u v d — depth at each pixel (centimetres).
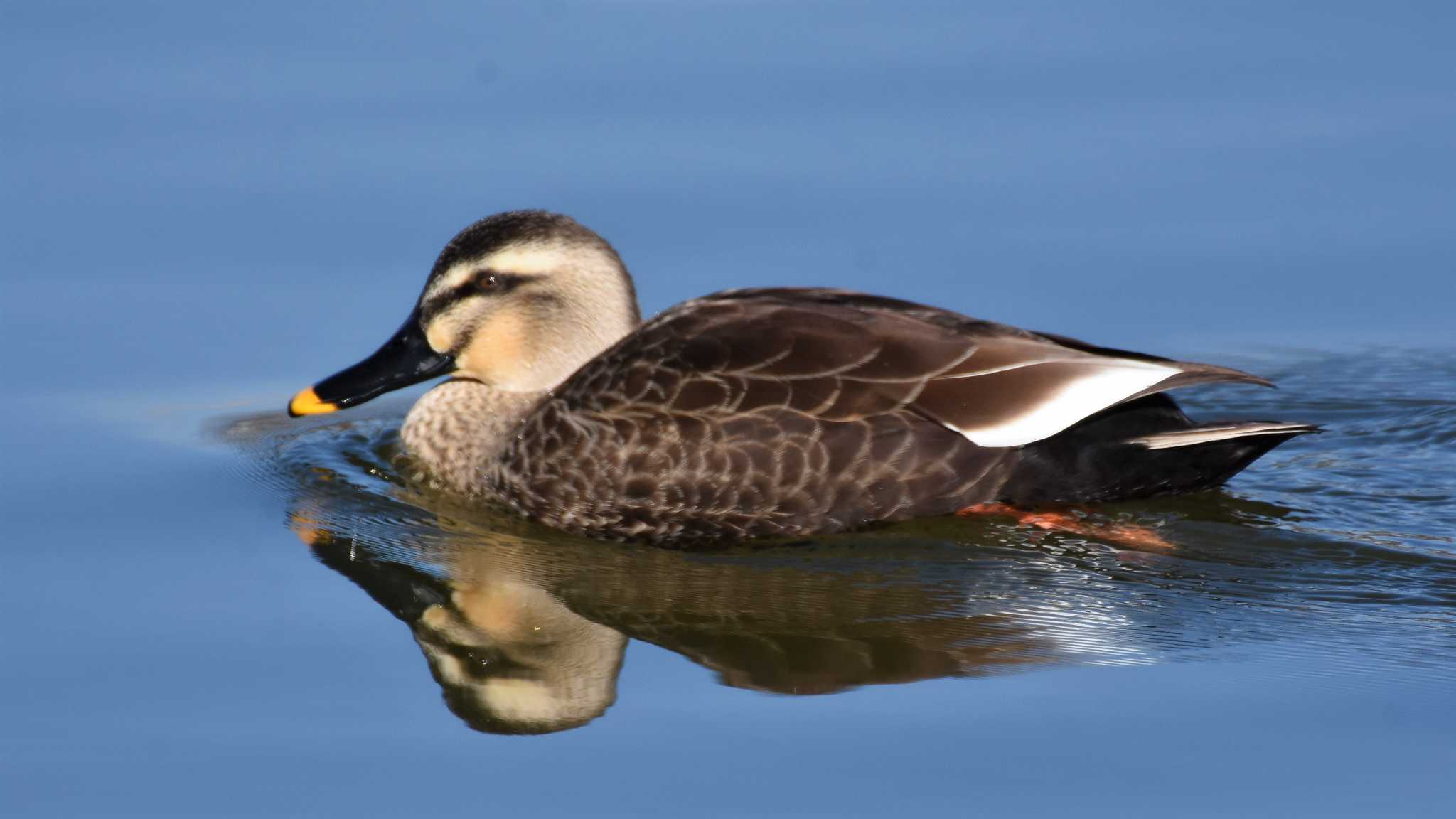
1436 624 1200
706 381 1319
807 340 1324
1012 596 1255
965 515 1338
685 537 1342
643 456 1321
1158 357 1354
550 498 1377
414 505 1451
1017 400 1289
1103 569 1287
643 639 1225
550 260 1474
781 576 1296
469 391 1508
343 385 1502
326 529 1407
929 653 1184
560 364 1484
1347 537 1335
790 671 1173
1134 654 1171
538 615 1262
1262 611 1224
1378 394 1669
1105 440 1319
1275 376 1709
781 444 1295
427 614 1268
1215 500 1409
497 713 1142
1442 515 1384
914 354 1310
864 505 1312
